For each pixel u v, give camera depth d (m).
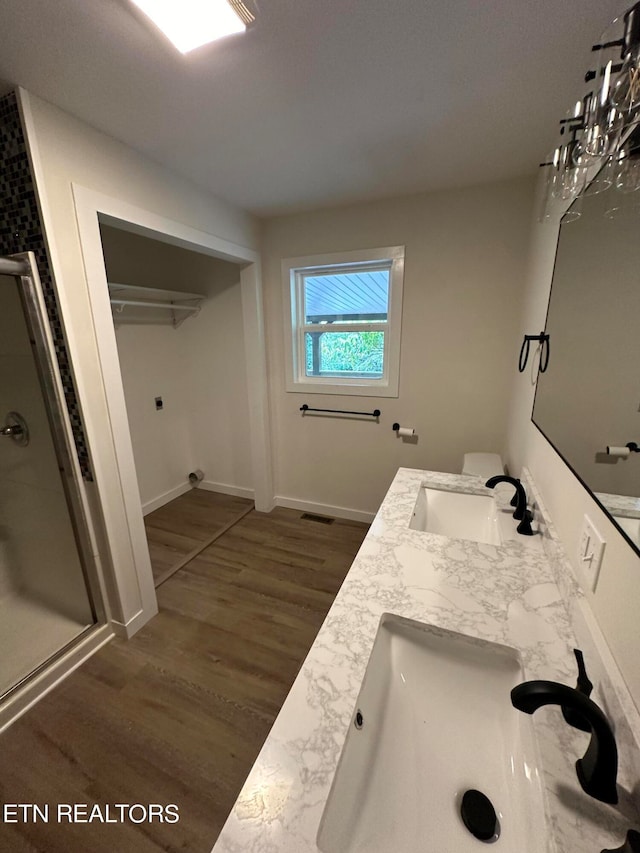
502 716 0.78
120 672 1.63
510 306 2.13
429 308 2.31
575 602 0.83
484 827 0.60
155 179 1.71
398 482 1.75
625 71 0.59
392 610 0.91
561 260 1.23
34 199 1.29
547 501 1.24
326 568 2.37
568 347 1.10
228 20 0.91
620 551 0.66
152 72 1.11
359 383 2.68
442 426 2.47
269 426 2.97
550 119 1.40
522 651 0.79
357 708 0.69
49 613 1.91
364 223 2.32
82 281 1.45
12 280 1.40
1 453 1.78
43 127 1.26
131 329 2.85
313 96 1.24
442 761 0.72
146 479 3.10
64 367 1.48
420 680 0.86
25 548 1.91
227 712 1.45
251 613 1.98
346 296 2.63
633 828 0.50
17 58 1.04
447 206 2.12
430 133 1.49
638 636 0.58
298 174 1.87
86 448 1.56
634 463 0.60
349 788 0.61
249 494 3.37
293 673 1.63
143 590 1.88
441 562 1.10
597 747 0.52
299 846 0.49
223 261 2.84
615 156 0.72
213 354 3.13
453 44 1.02
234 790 1.19
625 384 0.67
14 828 1.11
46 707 1.47
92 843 1.07
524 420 1.72
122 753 1.30
